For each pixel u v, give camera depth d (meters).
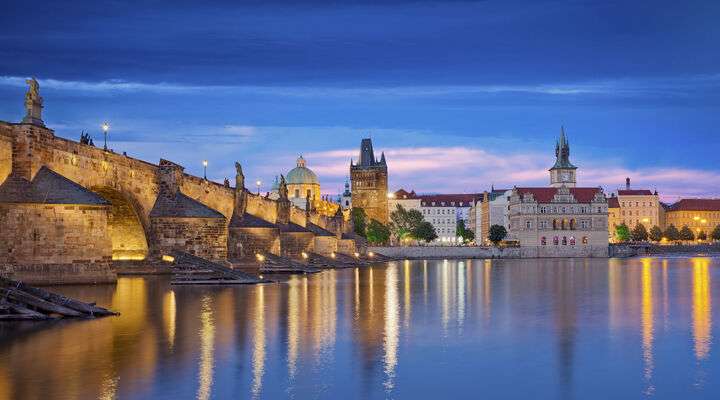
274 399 29.41
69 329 45.78
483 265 189.25
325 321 51.09
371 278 112.00
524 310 59.69
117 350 38.69
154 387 30.89
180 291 74.44
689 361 37.06
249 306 60.53
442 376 33.66
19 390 30.23
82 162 86.94
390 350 39.81
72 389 30.42
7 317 49.53
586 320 52.81
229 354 37.91
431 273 134.00
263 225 131.75
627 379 33.19
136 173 100.06
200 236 103.75
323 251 189.00
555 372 34.56
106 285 77.75
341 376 33.34
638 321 52.22
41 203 74.69
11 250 73.12
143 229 102.19
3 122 74.62
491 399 29.92
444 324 50.22
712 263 188.62
